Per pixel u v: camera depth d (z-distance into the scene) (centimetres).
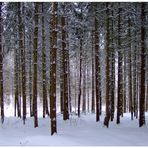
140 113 2278
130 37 2455
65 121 2530
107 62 2281
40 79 4091
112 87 2702
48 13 2561
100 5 2453
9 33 2586
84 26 2794
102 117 3105
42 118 2847
